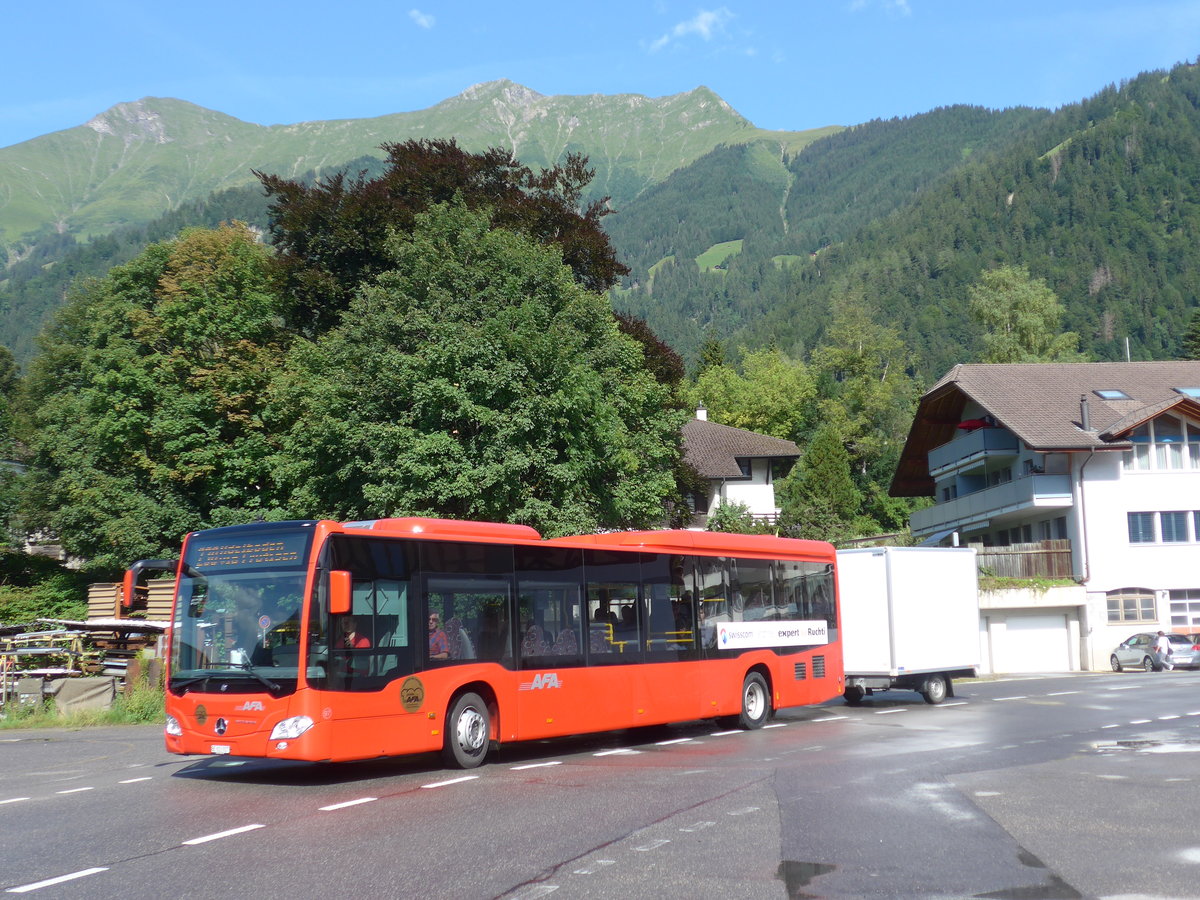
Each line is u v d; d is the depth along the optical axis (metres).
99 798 12.94
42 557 55.03
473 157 38.03
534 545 16.42
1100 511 46.62
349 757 13.49
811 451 81.62
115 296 47.12
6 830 10.84
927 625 25.56
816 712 23.86
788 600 21.50
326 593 13.60
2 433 60.38
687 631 18.89
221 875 8.54
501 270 30.78
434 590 14.88
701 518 64.50
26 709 25.36
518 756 16.69
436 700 14.64
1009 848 9.12
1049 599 46.31
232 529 14.30
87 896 7.97
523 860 8.86
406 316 29.11
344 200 36.72
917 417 56.97
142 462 42.84
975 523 53.97
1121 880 7.99
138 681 25.91
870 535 71.81
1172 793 11.77
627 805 11.42
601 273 38.78
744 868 8.48
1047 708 23.34
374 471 28.30
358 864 8.81
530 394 28.08
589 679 16.86
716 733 19.48
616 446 29.92
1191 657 42.06
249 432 39.97
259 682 13.41
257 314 43.28
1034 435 46.41
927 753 15.58
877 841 9.45
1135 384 51.38
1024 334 87.06
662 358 40.31
